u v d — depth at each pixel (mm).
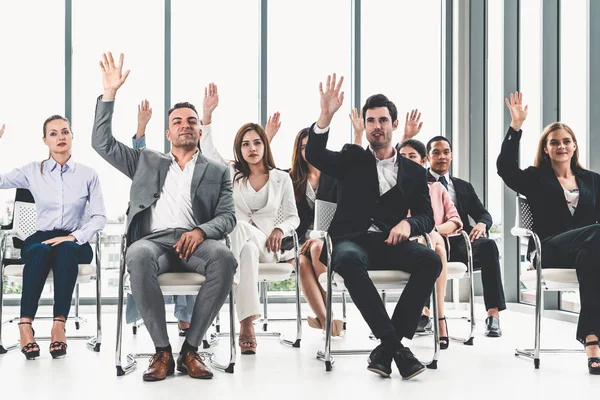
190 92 6125
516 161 3740
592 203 3676
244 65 6191
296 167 4523
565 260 3406
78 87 5965
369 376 3148
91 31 6004
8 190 5676
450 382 3018
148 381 3061
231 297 3248
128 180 5930
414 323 3156
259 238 3994
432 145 4859
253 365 3426
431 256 3211
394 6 6402
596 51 4703
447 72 6418
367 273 3168
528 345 4039
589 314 3238
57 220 4074
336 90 3389
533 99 5531
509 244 5879
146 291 3119
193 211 3453
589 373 3205
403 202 3531
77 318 4898
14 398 2768
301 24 6270
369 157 3564
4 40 5871
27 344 3611
